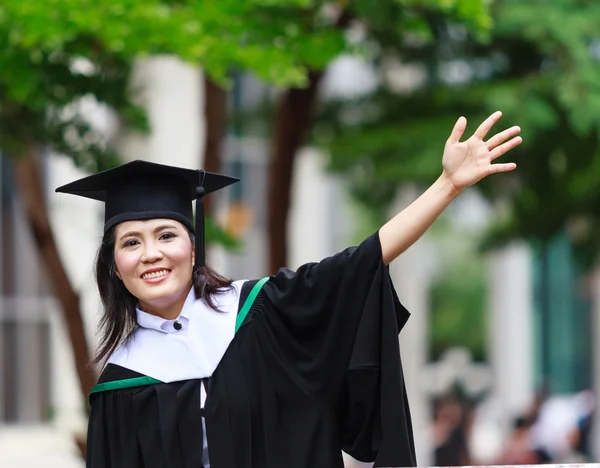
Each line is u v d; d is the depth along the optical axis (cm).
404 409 674
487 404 3192
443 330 4231
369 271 679
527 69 1457
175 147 2061
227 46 1084
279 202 1388
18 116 1172
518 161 1453
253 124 1689
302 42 1134
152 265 680
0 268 2114
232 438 678
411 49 1467
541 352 3188
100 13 1042
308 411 686
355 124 1528
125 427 690
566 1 1413
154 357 691
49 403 2109
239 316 695
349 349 685
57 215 1767
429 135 1408
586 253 1647
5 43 1095
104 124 1420
